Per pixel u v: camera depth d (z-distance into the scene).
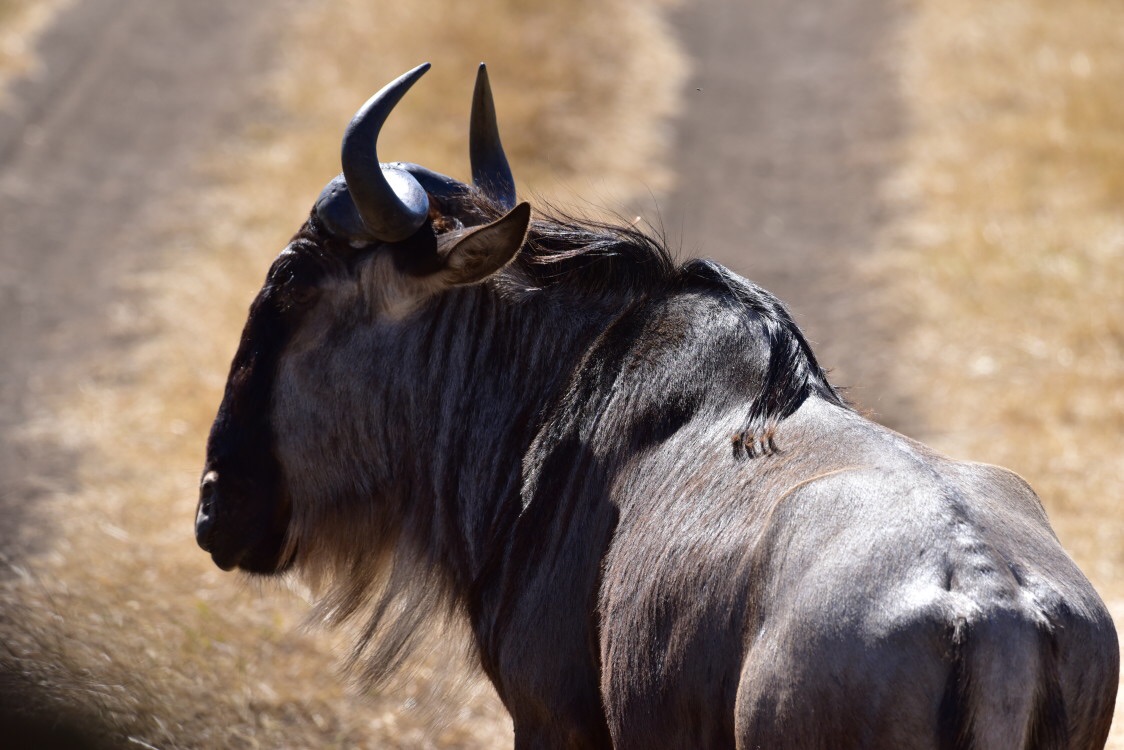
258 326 13.59
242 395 13.66
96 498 25.45
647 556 11.00
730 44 65.88
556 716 12.09
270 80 54.91
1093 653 9.41
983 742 8.73
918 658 8.84
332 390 13.52
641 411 12.09
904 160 49.62
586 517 12.12
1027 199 43.91
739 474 10.87
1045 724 9.04
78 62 57.56
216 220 42.88
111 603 19.78
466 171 44.06
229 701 17.78
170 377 32.00
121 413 30.33
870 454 10.30
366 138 12.29
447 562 13.63
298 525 14.02
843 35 66.44
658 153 50.75
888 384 32.47
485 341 13.48
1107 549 22.70
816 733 9.05
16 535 23.53
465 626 13.90
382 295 13.20
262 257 39.59
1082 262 38.38
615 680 10.97
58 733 15.37
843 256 41.72
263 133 50.19
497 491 13.24
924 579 9.08
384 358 13.44
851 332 36.03
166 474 27.05
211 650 19.19
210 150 48.81
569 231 13.62
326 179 45.66
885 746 8.84
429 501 13.62
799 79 60.66
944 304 36.66
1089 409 29.45
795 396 11.34
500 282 13.45
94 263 40.34
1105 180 44.53
